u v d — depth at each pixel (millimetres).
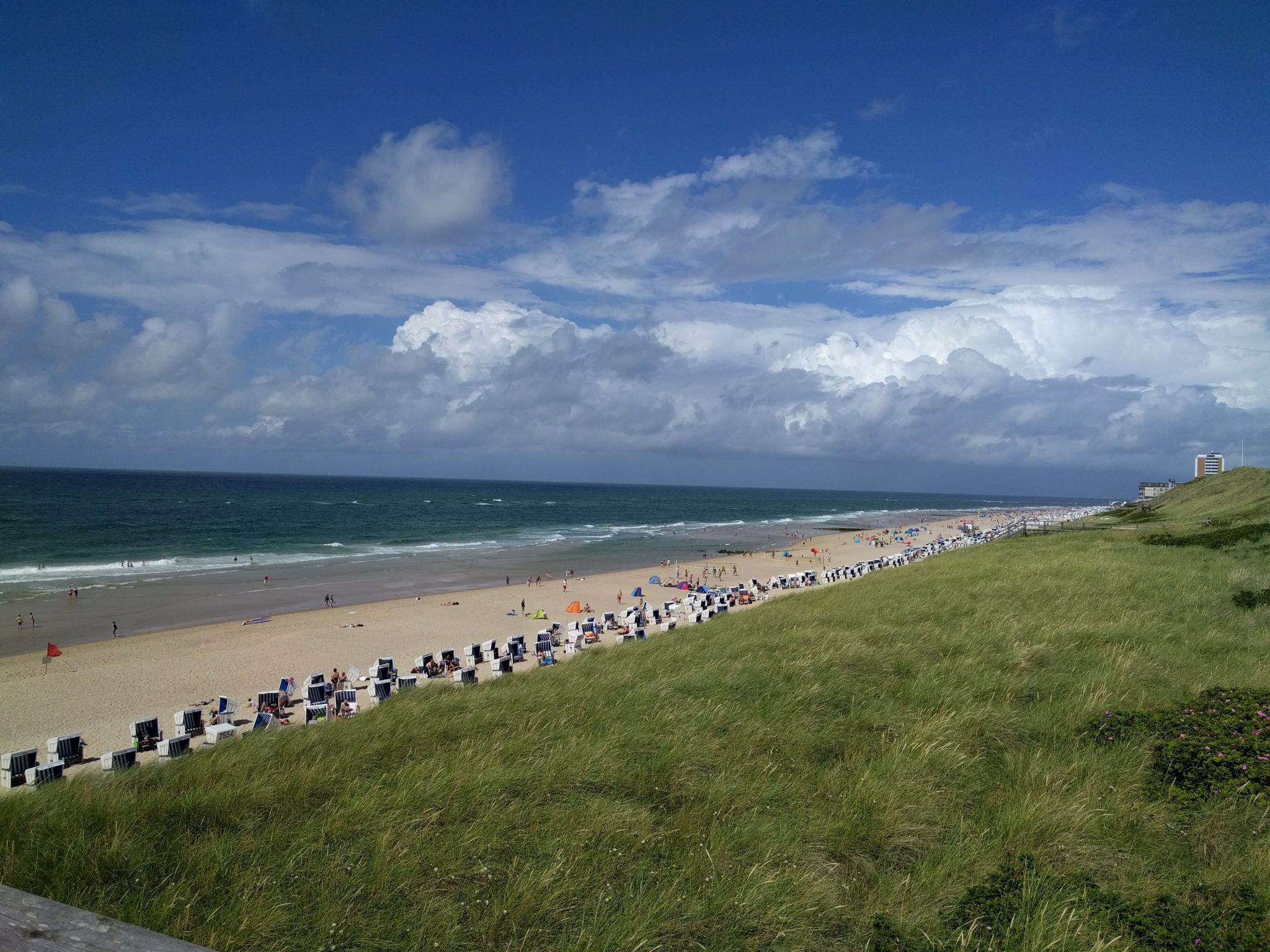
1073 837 5855
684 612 39406
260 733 10961
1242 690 9047
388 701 12953
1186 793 6582
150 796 6973
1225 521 37406
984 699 9695
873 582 26891
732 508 196000
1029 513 177875
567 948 4617
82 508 111688
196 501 138125
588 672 13062
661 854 5832
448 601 43344
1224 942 4453
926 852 5820
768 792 6758
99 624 36062
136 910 4957
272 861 5680
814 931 4840
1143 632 13258
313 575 54656
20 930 2328
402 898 5191
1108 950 4359
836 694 9891
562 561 67625
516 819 6223
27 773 15227
